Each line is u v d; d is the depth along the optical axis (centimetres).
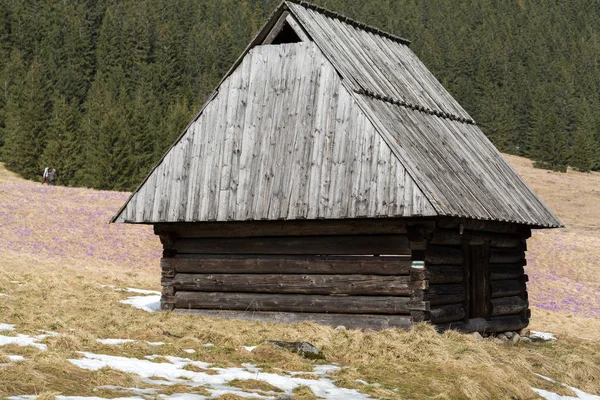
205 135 2231
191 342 1568
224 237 2216
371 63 2325
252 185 2117
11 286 2434
